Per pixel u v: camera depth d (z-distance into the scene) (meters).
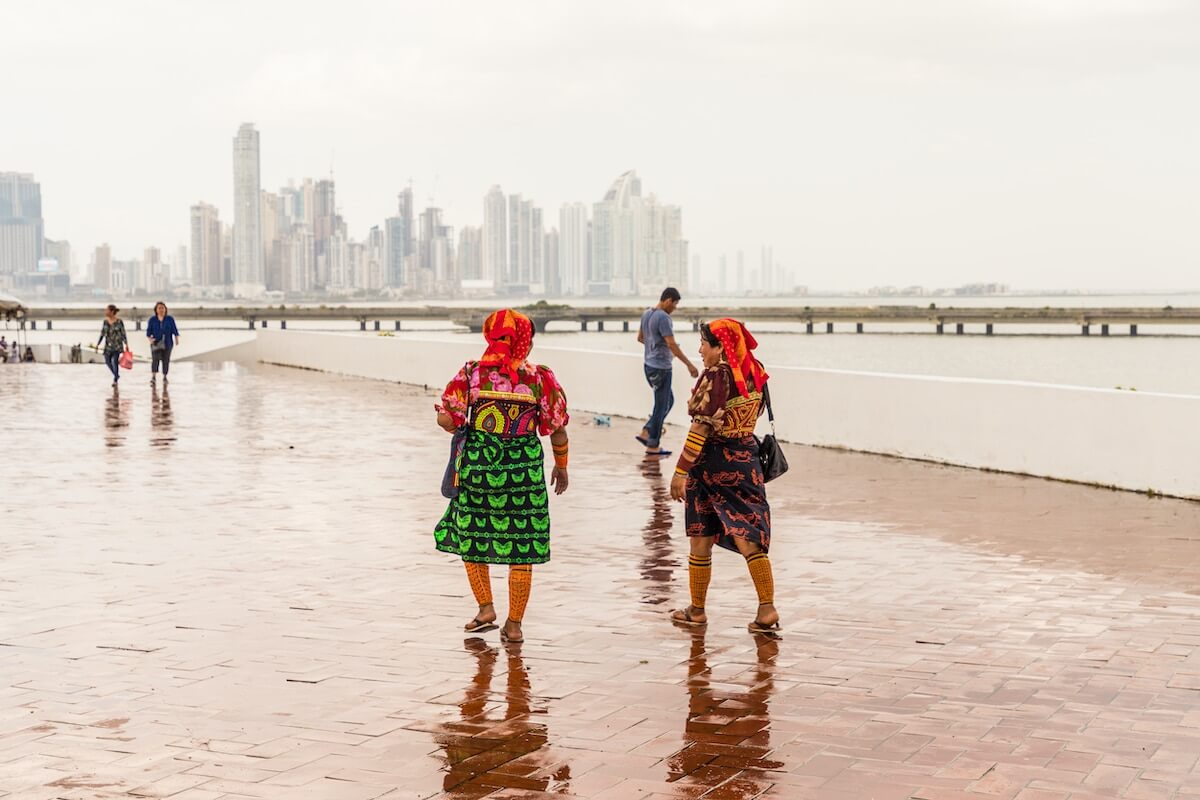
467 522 6.65
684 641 6.60
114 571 8.43
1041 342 143.50
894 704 5.47
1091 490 11.95
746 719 5.28
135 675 5.96
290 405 22.47
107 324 26.59
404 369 28.27
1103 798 4.36
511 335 6.64
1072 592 7.68
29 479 12.99
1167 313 148.62
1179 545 9.18
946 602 7.44
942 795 4.40
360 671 6.04
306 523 10.37
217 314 161.62
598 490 12.18
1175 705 5.42
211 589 7.88
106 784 4.55
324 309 166.12
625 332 176.12
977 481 12.58
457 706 5.48
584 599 7.61
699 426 6.76
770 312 166.38
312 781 4.58
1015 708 5.40
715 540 7.00
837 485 12.31
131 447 15.95
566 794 4.45
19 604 7.46
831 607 7.33
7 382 28.98
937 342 144.12
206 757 4.84
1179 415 11.31
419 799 4.41
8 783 4.56
